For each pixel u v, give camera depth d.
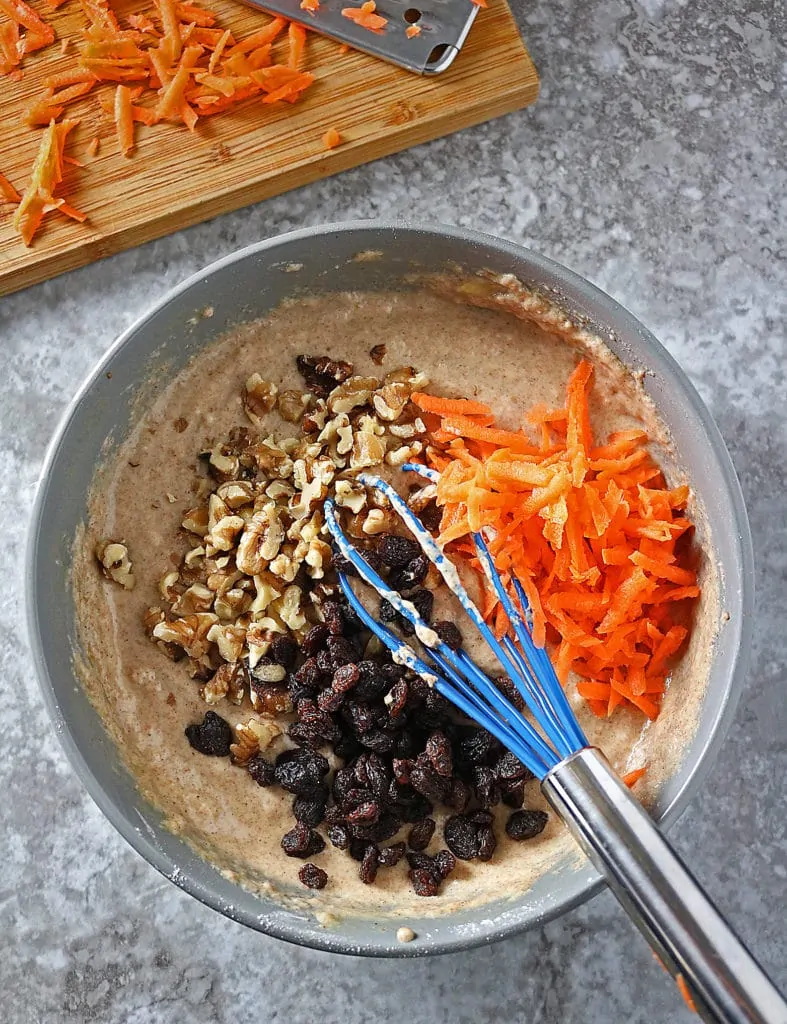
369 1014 0.57
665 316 0.61
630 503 0.56
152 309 0.54
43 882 0.58
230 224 0.61
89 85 0.59
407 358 0.58
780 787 0.58
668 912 0.46
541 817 0.55
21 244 0.59
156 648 0.56
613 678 0.55
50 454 0.54
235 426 0.58
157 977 0.57
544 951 0.58
